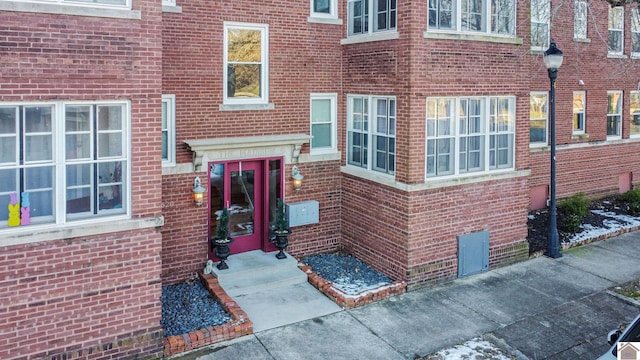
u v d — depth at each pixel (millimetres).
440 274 11805
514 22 12445
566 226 15266
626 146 19703
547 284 11727
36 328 7602
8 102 7207
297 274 11703
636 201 17766
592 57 18062
